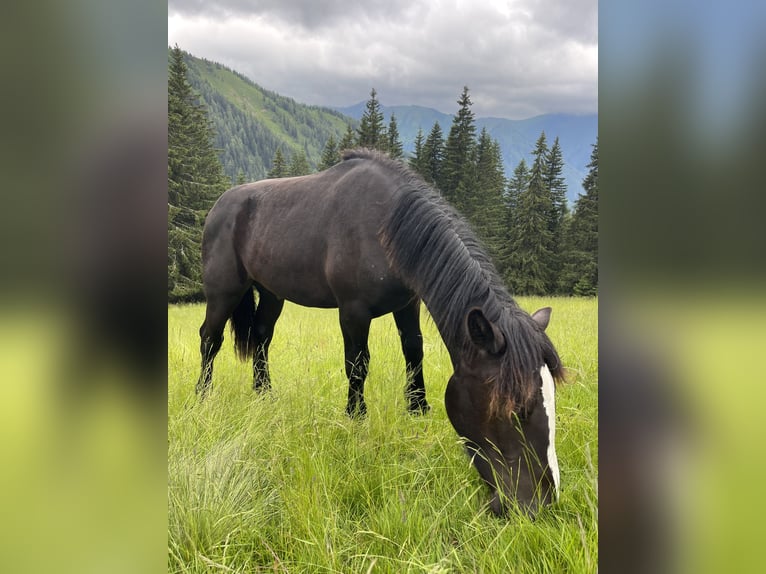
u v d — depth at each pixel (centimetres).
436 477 247
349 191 349
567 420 287
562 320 690
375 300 337
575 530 183
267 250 394
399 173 336
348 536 203
